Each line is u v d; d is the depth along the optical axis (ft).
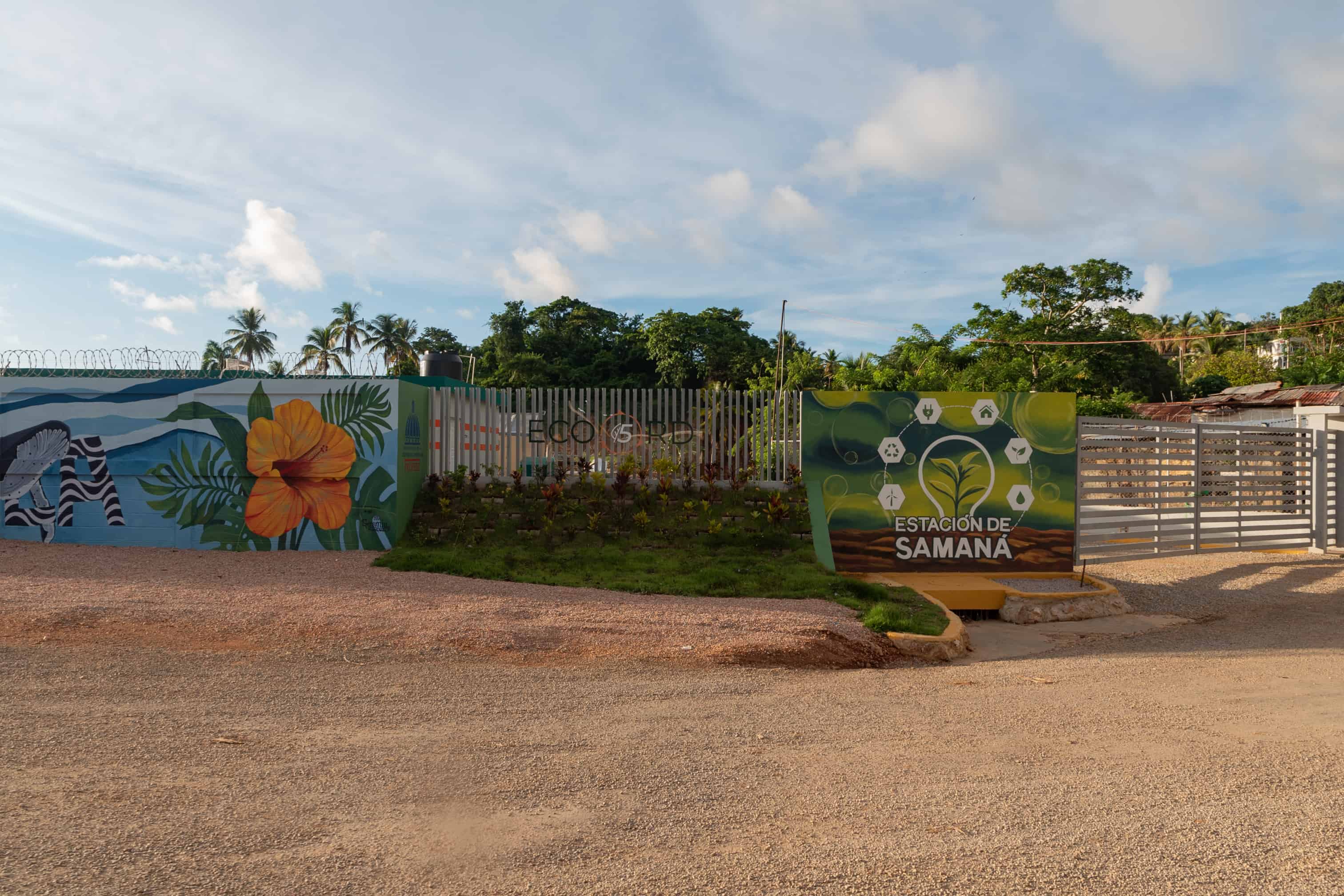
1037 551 41.14
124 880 10.16
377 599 28.55
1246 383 179.63
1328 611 37.32
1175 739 17.56
